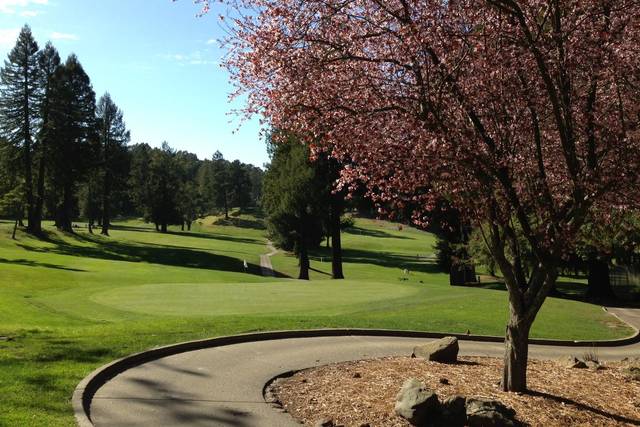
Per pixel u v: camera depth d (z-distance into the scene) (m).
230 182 142.38
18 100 61.53
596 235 9.67
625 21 7.33
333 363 10.45
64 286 26.55
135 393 7.94
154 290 24.36
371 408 7.65
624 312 25.36
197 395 8.05
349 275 52.88
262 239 104.06
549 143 8.44
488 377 9.64
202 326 12.97
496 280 48.38
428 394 7.29
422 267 62.16
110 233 85.12
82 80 65.56
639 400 8.98
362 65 7.61
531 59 7.32
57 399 7.05
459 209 7.96
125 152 80.56
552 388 9.18
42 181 63.88
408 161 7.23
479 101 7.40
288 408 7.80
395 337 13.90
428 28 6.71
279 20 7.14
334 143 7.71
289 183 37.91
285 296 22.48
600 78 7.59
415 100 7.34
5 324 14.52
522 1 7.12
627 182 7.31
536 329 17.11
